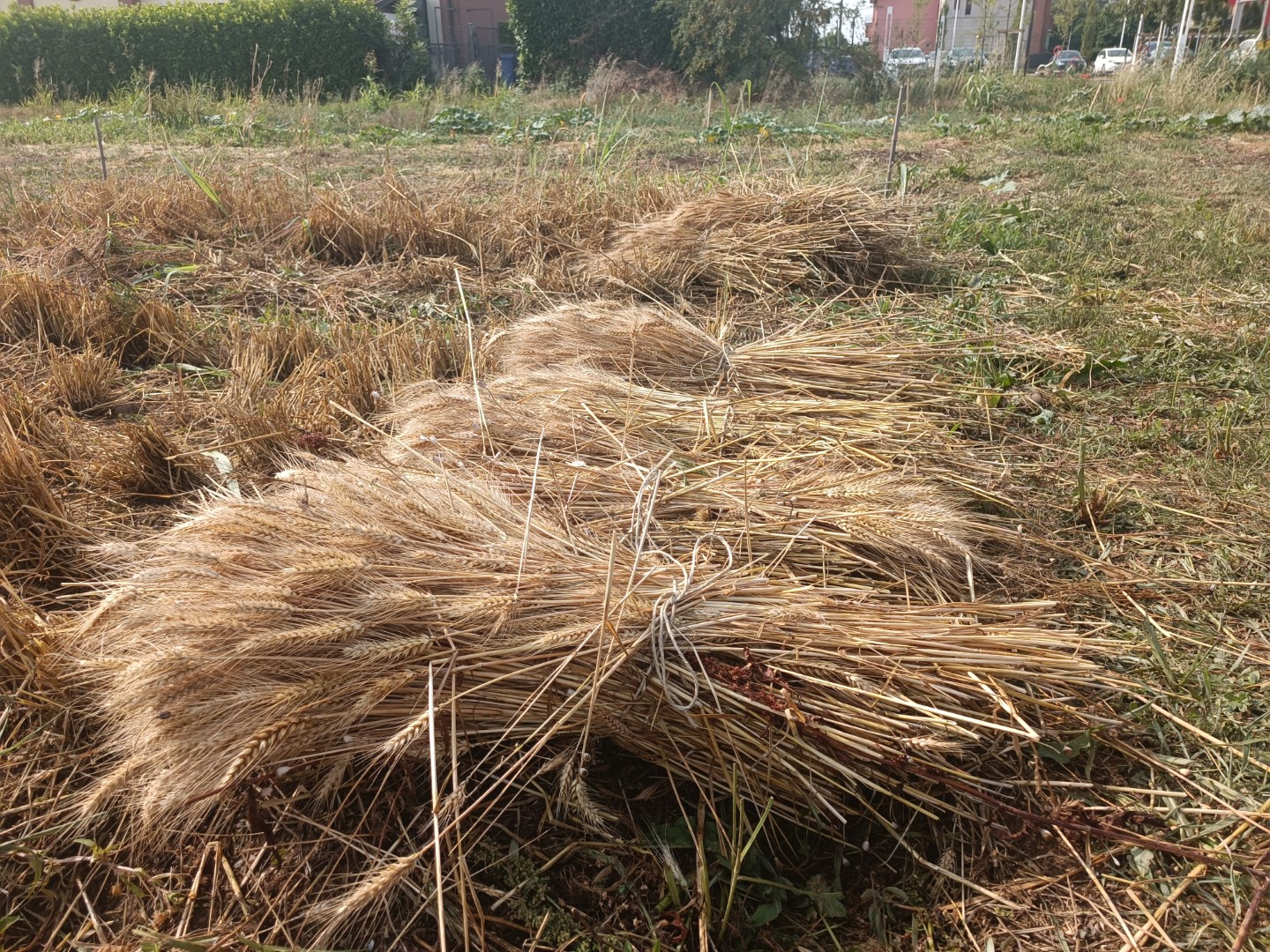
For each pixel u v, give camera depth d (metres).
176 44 7.90
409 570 1.00
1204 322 2.26
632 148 4.07
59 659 1.10
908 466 1.57
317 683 0.90
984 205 3.30
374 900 0.91
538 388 1.59
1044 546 1.43
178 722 0.88
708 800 1.01
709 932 0.96
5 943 0.90
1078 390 1.94
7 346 1.98
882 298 2.42
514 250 2.70
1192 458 1.66
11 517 1.30
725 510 1.32
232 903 0.93
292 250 2.67
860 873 1.03
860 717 1.01
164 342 2.03
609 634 1.00
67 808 1.00
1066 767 1.09
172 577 0.97
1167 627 1.28
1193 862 1.00
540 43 8.27
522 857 0.99
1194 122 5.41
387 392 1.77
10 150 4.48
